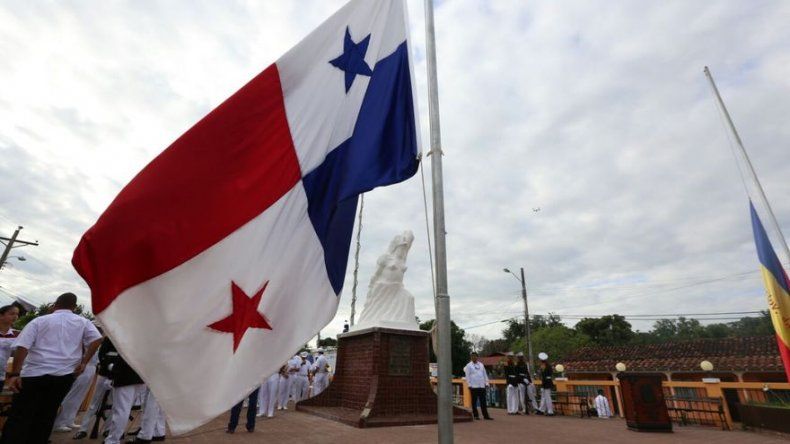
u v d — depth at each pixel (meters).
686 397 12.73
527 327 28.12
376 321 11.91
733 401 11.66
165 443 6.97
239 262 3.52
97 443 6.69
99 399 7.27
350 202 4.46
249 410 8.42
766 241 10.80
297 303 3.72
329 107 4.48
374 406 10.37
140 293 3.08
